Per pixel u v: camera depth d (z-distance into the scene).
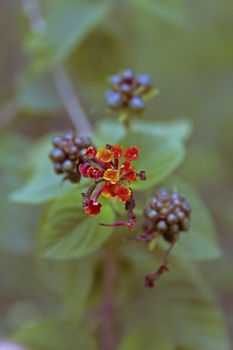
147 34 0.77
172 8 0.56
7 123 0.64
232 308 0.75
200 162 0.68
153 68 0.85
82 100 0.63
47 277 0.51
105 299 0.50
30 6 0.61
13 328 0.73
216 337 0.51
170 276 0.52
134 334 0.49
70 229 0.43
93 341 0.49
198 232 0.46
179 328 0.51
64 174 0.44
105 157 0.39
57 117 0.67
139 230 0.47
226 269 0.73
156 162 0.44
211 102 0.88
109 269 0.50
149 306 0.51
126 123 0.49
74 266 0.50
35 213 0.57
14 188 0.57
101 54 0.61
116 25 0.62
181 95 0.88
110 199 0.42
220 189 0.79
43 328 0.49
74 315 0.50
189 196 0.47
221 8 0.86
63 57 0.58
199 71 0.88
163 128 0.51
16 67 0.73
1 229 0.56
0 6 0.72
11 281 0.73
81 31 0.57
